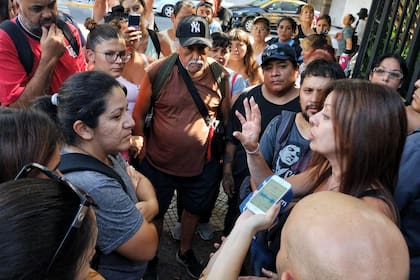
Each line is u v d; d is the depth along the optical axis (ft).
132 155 7.91
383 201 3.47
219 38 10.19
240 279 3.71
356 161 3.54
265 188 3.68
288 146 6.12
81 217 2.07
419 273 4.63
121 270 4.55
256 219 3.29
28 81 6.69
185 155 7.79
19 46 6.40
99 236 4.17
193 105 7.58
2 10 8.50
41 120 3.34
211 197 8.45
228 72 8.89
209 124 7.87
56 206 1.99
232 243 3.16
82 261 2.15
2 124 3.15
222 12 21.01
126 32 8.47
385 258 2.13
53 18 6.50
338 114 3.62
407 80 8.53
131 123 4.46
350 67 17.04
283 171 6.07
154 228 4.75
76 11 36.58
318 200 2.52
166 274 8.67
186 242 8.68
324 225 2.26
